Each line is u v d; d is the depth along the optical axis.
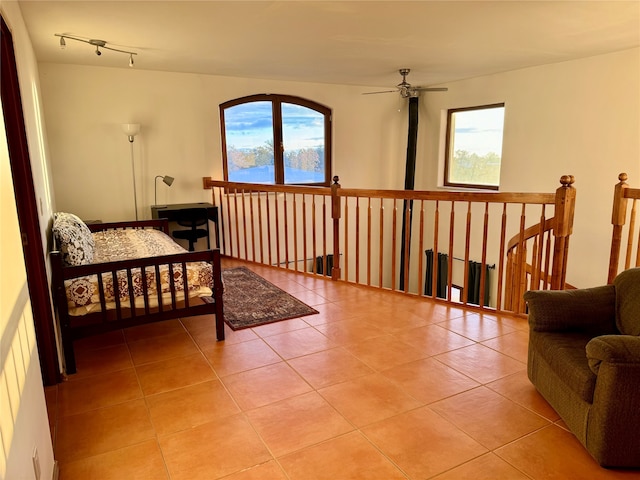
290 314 3.71
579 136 5.13
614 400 1.80
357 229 4.45
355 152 7.04
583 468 1.89
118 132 5.36
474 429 2.16
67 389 2.57
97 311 2.91
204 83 5.79
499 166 6.34
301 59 4.88
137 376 2.71
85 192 5.28
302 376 2.69
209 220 6.01
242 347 3.10
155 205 5.65
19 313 1.47
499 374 2.69
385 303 3.98
